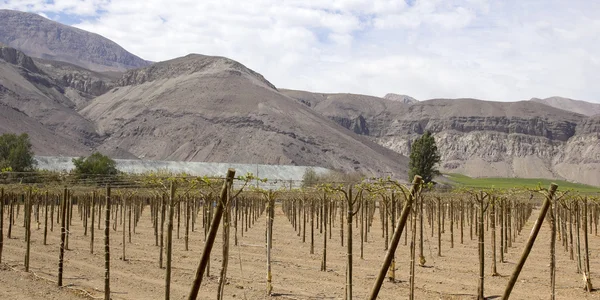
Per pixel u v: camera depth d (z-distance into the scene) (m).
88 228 43.59
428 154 83.81
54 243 33.03
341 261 27.48
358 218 53.38
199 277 11.64
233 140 187.00
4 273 22.11
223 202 11.91
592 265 27.48
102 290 19.52
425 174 83.75
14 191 36.00
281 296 19.03
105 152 169.50
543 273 24.53
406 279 22.47
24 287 19.69
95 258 27.11
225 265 13.41
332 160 183.12
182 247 32.25
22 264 24.64
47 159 104.62
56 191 41.09
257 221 55.81
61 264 20.06
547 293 20.16
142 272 23.17
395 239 12.38
